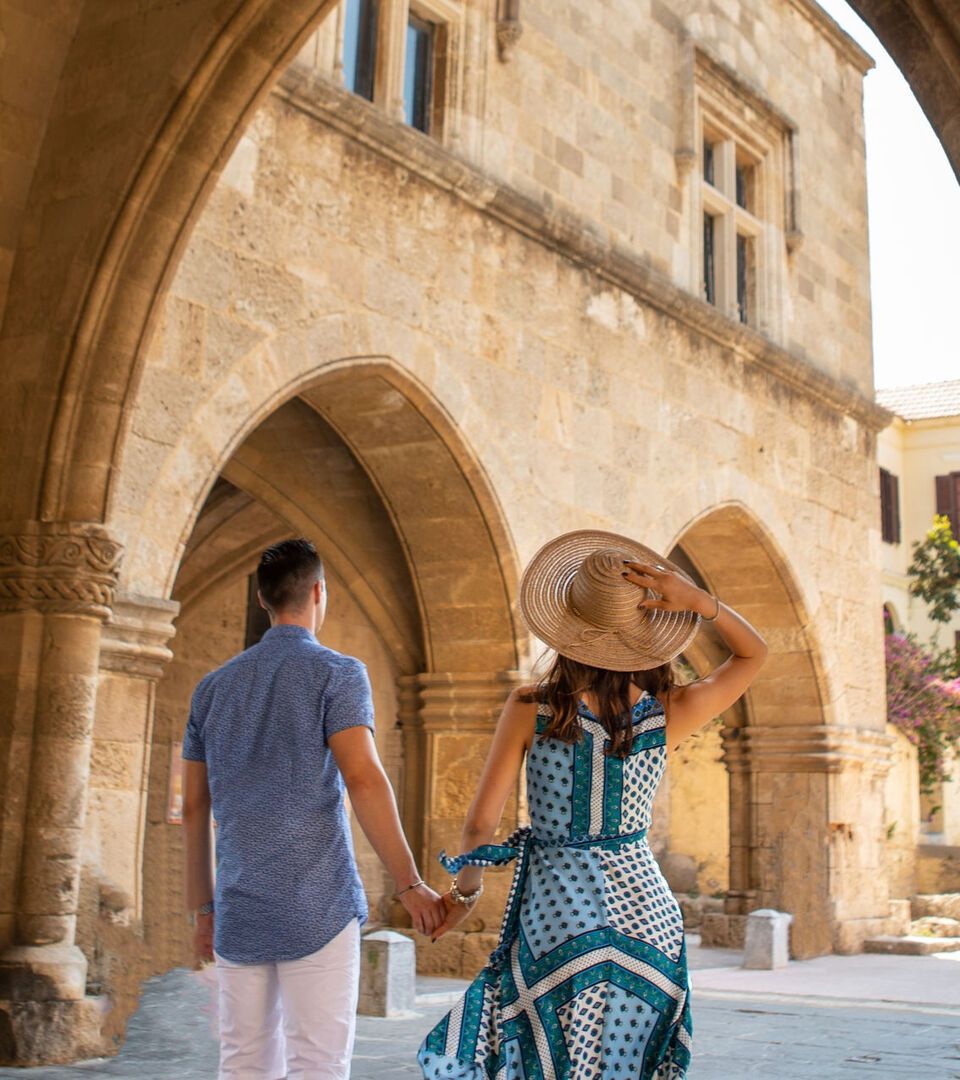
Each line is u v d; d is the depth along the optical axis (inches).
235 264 356.5
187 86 281.4
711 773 828.0
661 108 552.4
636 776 111.6
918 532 1125.7
